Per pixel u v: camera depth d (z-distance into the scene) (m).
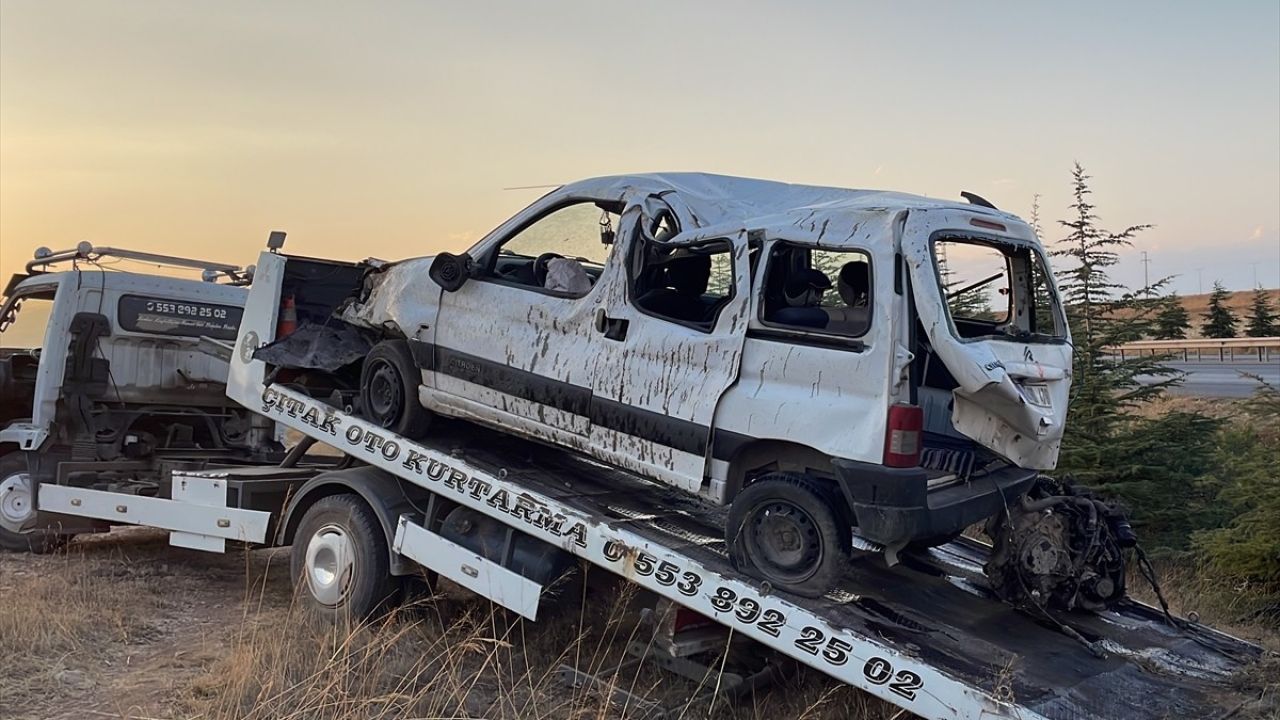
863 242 4.78
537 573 5.55
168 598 7.27
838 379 4.72
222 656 5.77
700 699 5.09
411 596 6.42
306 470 7.76
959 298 5.90
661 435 5.31
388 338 7.05
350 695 5.08
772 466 5.07
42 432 8.64
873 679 4.36
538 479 6.20
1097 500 5.61
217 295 9.59
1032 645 4.93
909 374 4.66
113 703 5.11
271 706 4.88
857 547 5.77
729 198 6.02
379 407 6.82
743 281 5.13
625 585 5.58
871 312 4.68
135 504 7.87
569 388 5.75
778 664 5.31
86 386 8.67
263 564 8.51
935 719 4.19
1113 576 5.41
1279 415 9.46
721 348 5.14
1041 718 3.99
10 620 6.16
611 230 6.07
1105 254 9.95
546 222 6.42
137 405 9.17
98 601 6.91
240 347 7.54
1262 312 31.97
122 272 9.07
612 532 5.25
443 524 6.08
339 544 6.41
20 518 8.84
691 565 4.95
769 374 4.96
